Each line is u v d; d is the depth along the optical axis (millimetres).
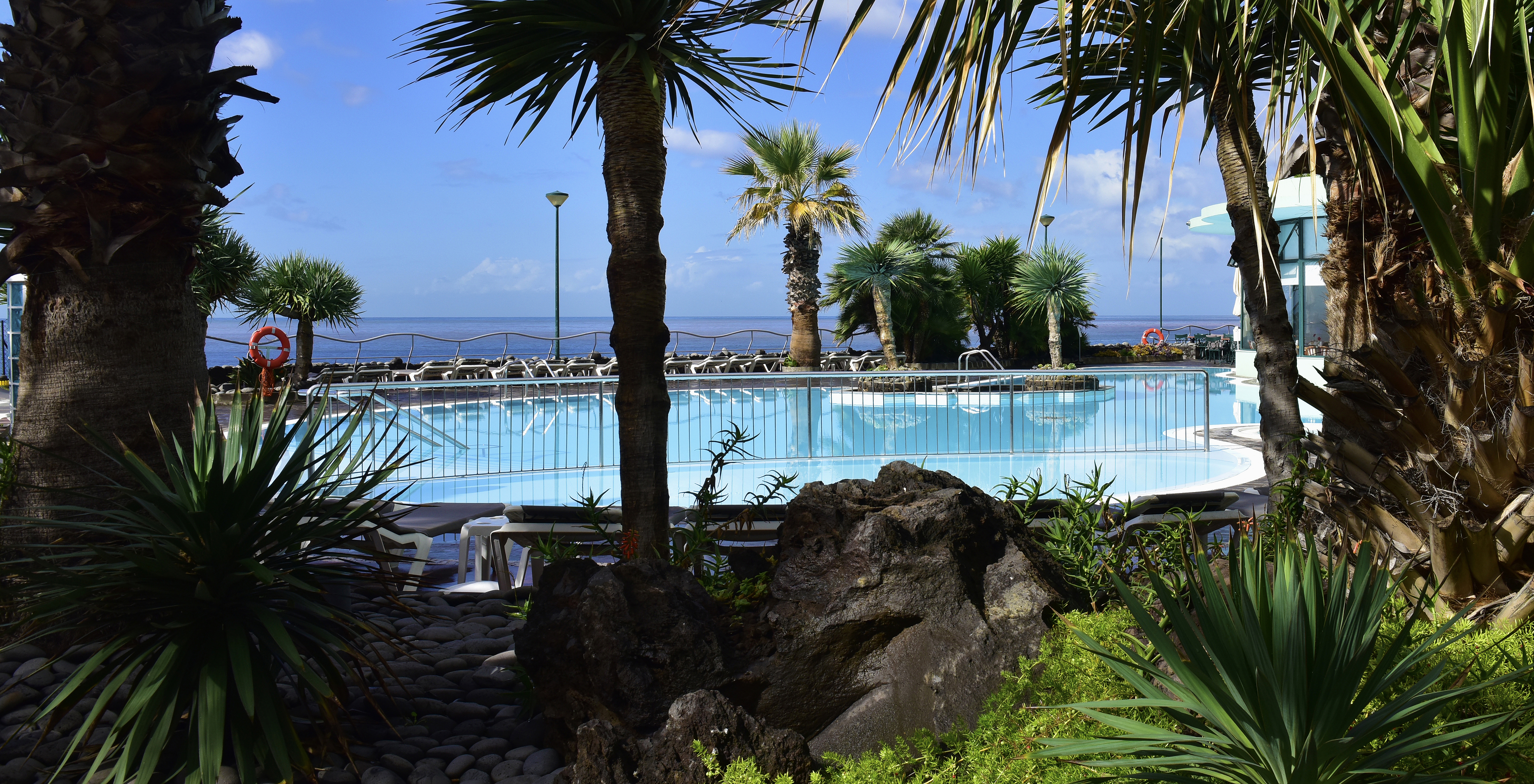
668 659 2672
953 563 2771
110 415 3758
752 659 2760
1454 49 2145
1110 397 16766
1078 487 3502
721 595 3111
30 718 2602
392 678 3619
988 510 3088
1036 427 14523
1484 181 2209
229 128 4039
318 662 2918
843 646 2727
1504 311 2305
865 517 2975
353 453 9641
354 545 3090
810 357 22406
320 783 2750
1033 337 25703
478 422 12141
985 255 25969
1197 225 20938
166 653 2619
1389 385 2572
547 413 15414
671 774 2215
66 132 3590
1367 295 2719
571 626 2846
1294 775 1532
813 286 22406
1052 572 2982
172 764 2760
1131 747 1662
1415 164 2232
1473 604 2359
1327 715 1546
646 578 2852
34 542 3641
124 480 3777
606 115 3975
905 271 22547
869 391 16422
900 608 2717
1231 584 1693
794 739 2314
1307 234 16859
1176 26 2873
